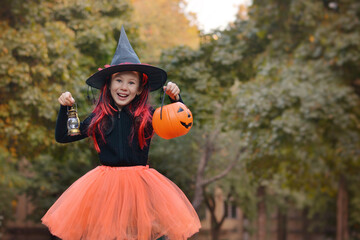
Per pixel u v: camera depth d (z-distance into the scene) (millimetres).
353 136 12383
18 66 9148
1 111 9328
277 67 11680
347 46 11523
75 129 2854
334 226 28359
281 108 11359
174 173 14883
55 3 9766
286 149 11852
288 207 27531
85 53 9898
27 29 9469
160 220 2793
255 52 11953
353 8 11977
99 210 2793
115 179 2896
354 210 21766
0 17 9453
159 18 12398
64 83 9352
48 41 9359
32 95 9227
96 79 2992
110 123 2967
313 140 11859
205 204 19531
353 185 20344
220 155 16344
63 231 2750
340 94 11398
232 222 32875
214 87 11188
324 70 11758
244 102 11234
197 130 13414
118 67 2898
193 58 11180
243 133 11688
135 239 2740
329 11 12477
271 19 11805
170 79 10945
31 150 10383
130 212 2795
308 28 12023
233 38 11914
